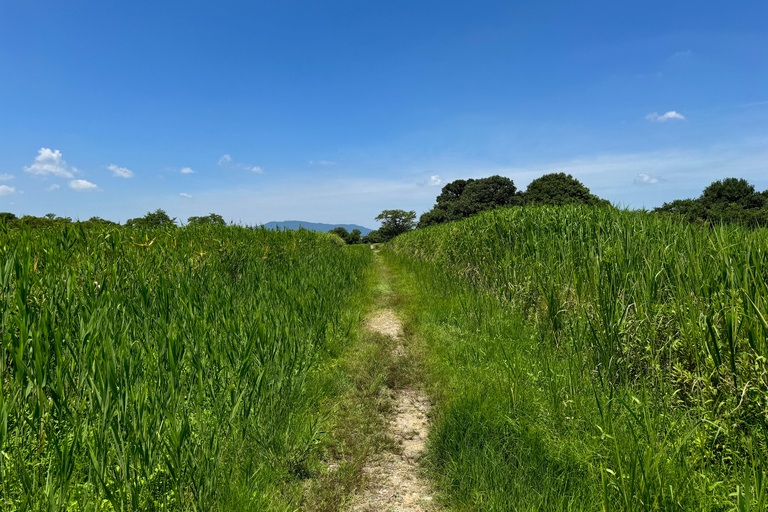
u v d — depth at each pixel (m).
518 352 4.73
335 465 3.02
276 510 2.39
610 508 2.10
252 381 3.32
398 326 7.22
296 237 12.70
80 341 2.60
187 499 2.25
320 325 5.61
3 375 2.42
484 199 59.78
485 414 3.33
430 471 2.91
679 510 2.06
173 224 8.70
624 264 4.44
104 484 1.94
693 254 3.86
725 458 2.40
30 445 2.22
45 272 3.61
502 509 2.31
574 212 7.55
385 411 3.95
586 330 4.02
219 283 5.29
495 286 7.27
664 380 3.27
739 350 2.83
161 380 2.70
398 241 26.20
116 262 4.53
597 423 2.91
